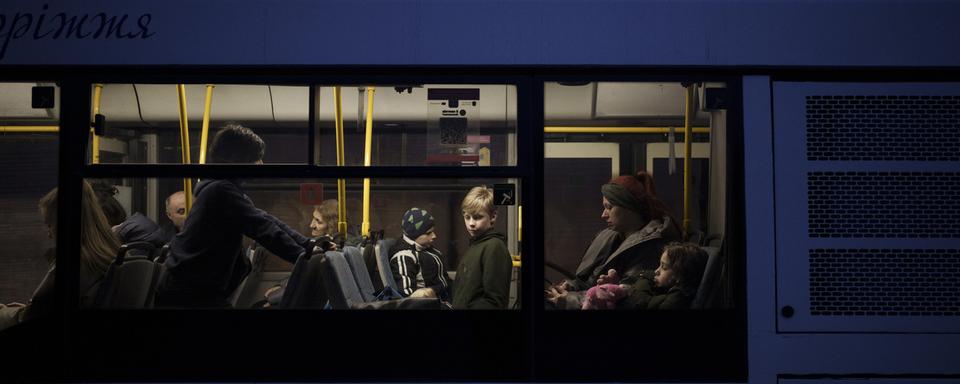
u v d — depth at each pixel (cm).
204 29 322
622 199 337
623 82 326
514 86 327
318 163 332
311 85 325
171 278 347
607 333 328
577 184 334
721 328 327
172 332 327
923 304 323
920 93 325
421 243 420
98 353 326
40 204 357
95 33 321
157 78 324
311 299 364
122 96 409
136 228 372
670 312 329
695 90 338
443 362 327
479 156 327
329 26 322
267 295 426
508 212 348
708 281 334
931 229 323
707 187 342
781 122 324
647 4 323
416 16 323
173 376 326
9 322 332
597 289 332
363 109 392
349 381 326
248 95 413
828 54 322
